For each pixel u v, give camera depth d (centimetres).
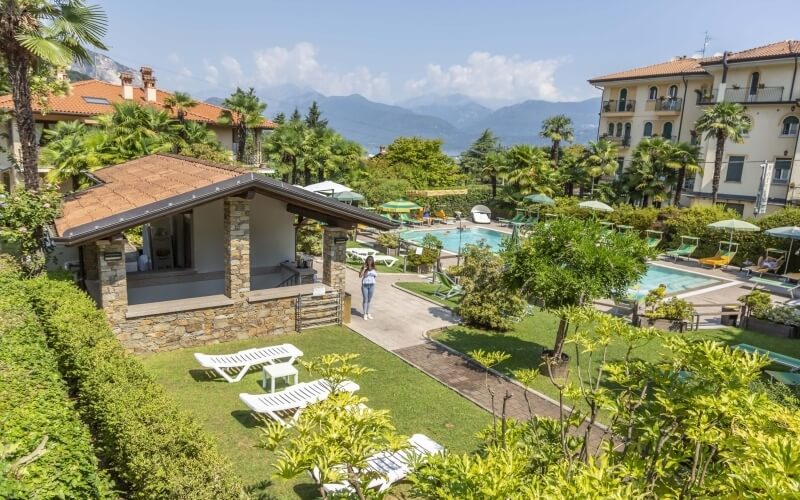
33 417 527
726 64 3359
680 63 4300
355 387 862
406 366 1077
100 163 2361
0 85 1919
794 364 1105
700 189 3488
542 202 3362
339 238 1300
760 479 266
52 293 1021
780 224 2353
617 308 1628
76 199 1392
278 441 381
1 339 754
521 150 3866
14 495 392
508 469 344
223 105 3759
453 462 363
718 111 3098
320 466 334
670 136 4100
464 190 4112
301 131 4000
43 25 1302
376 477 390
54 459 457
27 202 1269
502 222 3769
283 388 940
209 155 2845
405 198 3753
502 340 1272
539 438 494
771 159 3191
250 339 1202
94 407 612
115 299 1037
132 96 3731
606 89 4572
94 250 1365
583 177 3947
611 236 1028
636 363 484
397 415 855
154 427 532
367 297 1391
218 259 1393
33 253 1327
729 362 390
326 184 2628
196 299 1154
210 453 508
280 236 1505
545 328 1395
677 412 408
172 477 462
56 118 3152
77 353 736
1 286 1059
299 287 1281
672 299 1534
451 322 1398
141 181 1387
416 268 2083
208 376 984
